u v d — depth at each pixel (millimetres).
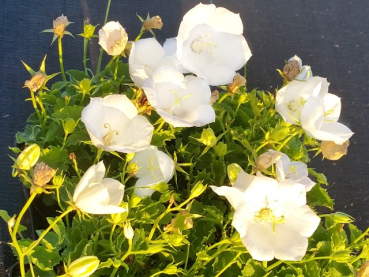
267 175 217
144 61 240
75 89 276
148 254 227
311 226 193
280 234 194
